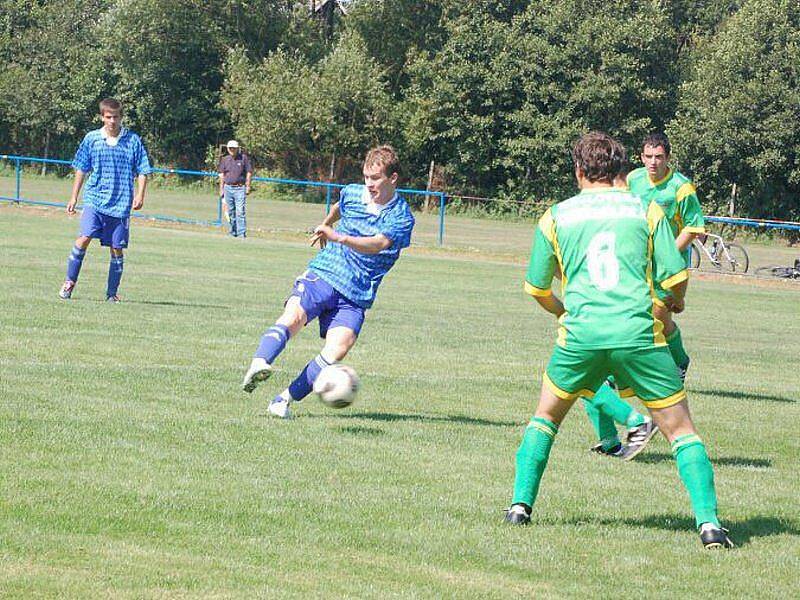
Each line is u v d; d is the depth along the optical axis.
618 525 13.87
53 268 44.00
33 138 147.62
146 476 14.43
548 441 13.68
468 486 15.26
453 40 127.94
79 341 26.36
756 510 15.15
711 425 21.92
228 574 10.90
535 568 11.82
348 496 14.23
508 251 75.06
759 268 73.19
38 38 146.38
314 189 128.12
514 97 127.81
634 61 121.25
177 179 135.50
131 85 145.12
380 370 25.95
